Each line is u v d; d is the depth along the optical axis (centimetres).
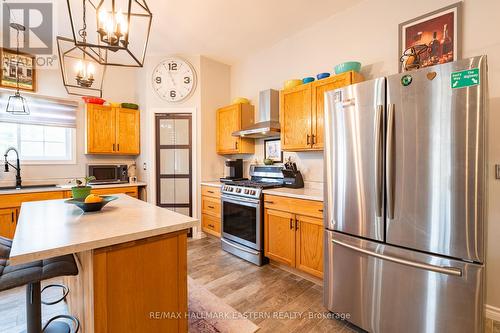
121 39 131
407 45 224
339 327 179
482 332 129
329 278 190
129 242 117
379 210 159
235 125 369
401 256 152
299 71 321
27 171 338
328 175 190
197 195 389
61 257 136
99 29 126
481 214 127
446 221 137
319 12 277
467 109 129
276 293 223
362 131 168
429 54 210
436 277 140
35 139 349
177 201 396
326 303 193
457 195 133
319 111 258
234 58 403
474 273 130
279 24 301
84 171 384
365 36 255
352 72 232
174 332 133
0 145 321
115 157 414
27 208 169
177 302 135
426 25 213
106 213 155
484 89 125
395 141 153
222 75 418
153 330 126
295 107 282
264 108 337
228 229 325
